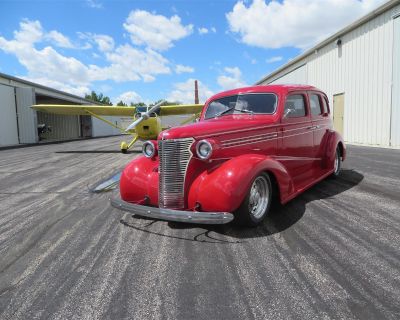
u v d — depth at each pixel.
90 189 6.46
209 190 3.53
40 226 4.27
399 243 3.30
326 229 3.74
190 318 2.25
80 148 18.00
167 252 3.31
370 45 13.23
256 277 2.75
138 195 4.12
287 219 4.11
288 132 4.68
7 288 2.73
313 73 18.80
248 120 4.35
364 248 3.21
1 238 3.88
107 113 17.80
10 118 22.03
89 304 2.46
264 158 3.89
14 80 22.81
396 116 11.83
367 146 12.62
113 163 10.53
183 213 3.41
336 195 5.18
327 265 2.90
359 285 2.57
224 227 3.93
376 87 12.94
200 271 2.89
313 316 2.21
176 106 15.58
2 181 7.79
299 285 2.60
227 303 2.41
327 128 5.96
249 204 3.70
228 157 3.79
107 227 4.12
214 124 3.94
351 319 2.17
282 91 4.66
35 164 10.91
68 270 3.01
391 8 11.88
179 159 3.67
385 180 6.13
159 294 2.56
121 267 3.03
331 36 15.99
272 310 2.30
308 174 5.30
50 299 2.55
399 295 2.41
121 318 2.28
